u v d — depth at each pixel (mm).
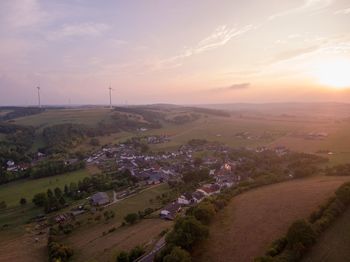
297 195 114438
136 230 117500
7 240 125812
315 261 68750
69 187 187375
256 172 169250
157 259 81188
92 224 134250
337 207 90188
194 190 161250
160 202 151875
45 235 127938
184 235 83750
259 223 94688
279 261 67688
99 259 97812
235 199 122438
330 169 155500
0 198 178875
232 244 84000
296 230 74688
